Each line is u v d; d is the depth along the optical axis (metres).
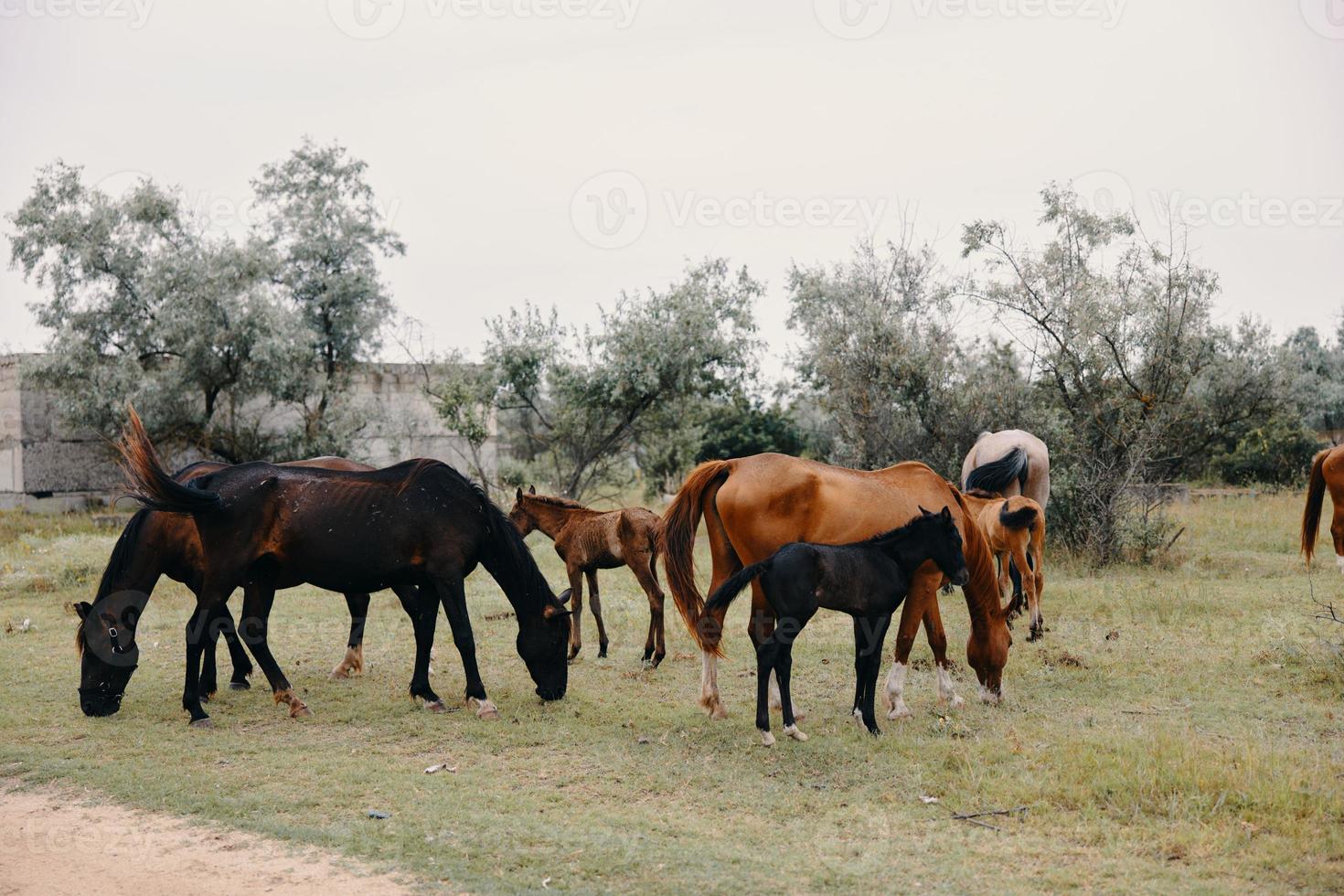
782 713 6.97
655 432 20.27
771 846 4.88
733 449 26.14
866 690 6.66
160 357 22.03
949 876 4.49
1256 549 14.36
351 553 7.31
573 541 9.05
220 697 7.93
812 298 17.25
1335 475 11.50
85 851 4.88
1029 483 11.02
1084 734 6.35
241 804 5.47
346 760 6.29
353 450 22.27
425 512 7.37
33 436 21.89
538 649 7.55
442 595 7.43
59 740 6.80
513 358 18.69
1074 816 5.16
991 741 6.32
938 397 15.18
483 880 4.48
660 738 6.68
